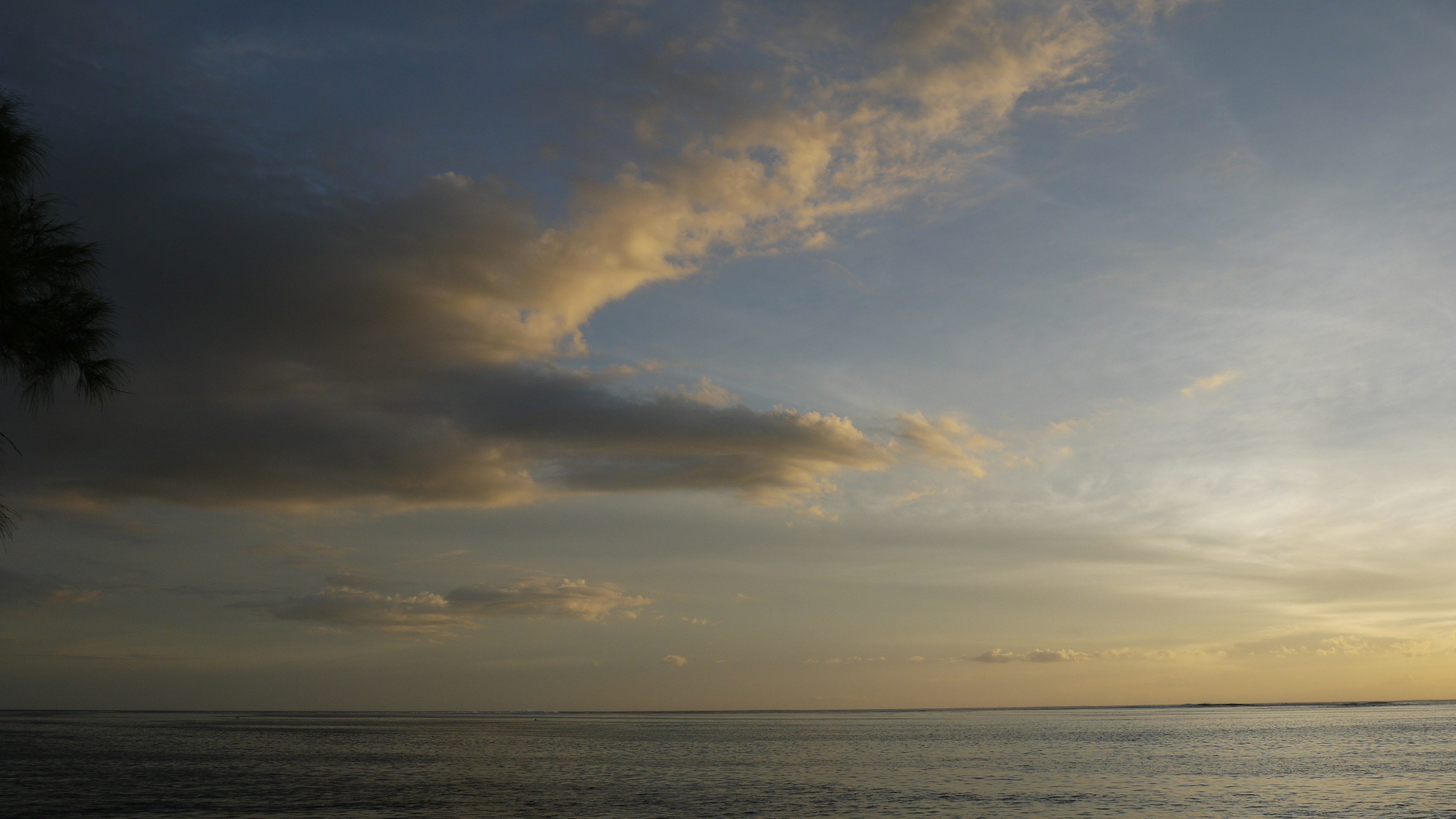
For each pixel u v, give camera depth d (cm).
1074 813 5031
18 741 11175
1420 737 12744
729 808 5203
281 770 7462
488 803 5347
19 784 6088
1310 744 11331
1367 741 11850
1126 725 19988
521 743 12406
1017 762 8731
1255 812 5075
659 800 5550
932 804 5422
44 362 1351
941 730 19262
